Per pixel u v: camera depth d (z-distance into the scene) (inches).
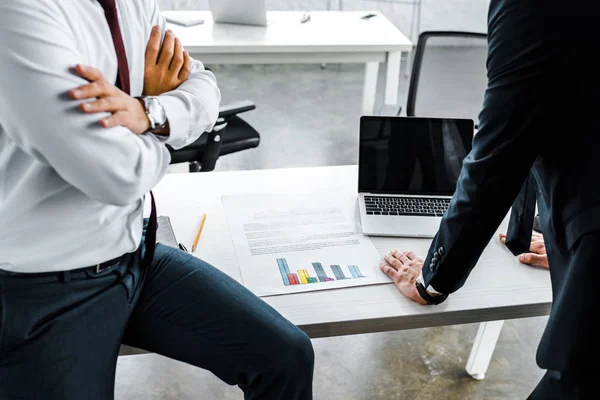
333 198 62.9
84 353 39.4
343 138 151.1
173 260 47.4
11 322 36.7
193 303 45.0
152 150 37.3
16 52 30.5
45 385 37.7
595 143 38.9
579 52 36.4
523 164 41.7
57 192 36.0
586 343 41.9
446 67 98.4
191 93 43.1
